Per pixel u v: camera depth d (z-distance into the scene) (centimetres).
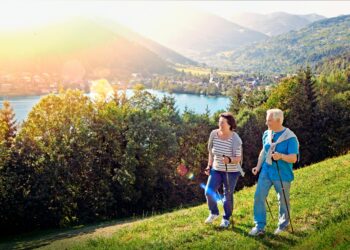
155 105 4938
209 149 948
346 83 8581
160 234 965
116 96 4675
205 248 835
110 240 977
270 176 869
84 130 3638
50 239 2056
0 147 3425
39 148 3484
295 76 6600
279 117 845
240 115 5731
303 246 774
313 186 1315
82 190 3659
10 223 3397
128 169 3656
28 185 3428
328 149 6350
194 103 18850
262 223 884
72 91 4038
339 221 922
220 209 1217
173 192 4259
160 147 3941
